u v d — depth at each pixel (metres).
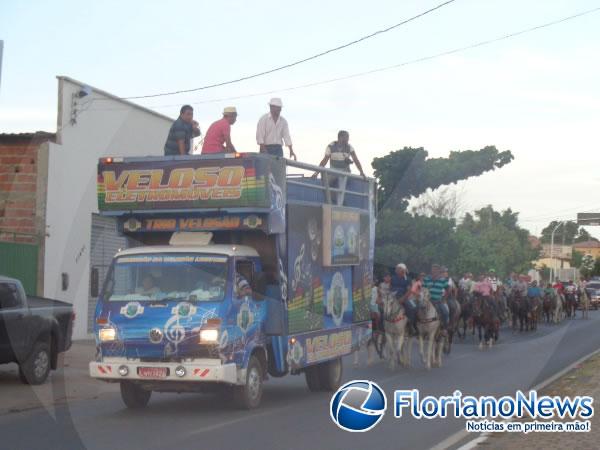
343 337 13.01
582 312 35.66
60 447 8.85
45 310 14.58
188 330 10.77
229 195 11.27
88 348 19.77
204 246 11.61
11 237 20.17
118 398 12.95
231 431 9.55
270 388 13.91
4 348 13.54
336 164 14.28
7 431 10.02
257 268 11.91
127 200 11.80
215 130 13.69
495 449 7.91
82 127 21.52
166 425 10.08
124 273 11.52
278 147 14.55
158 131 25.12
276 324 11.86
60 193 20.75
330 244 12.80
